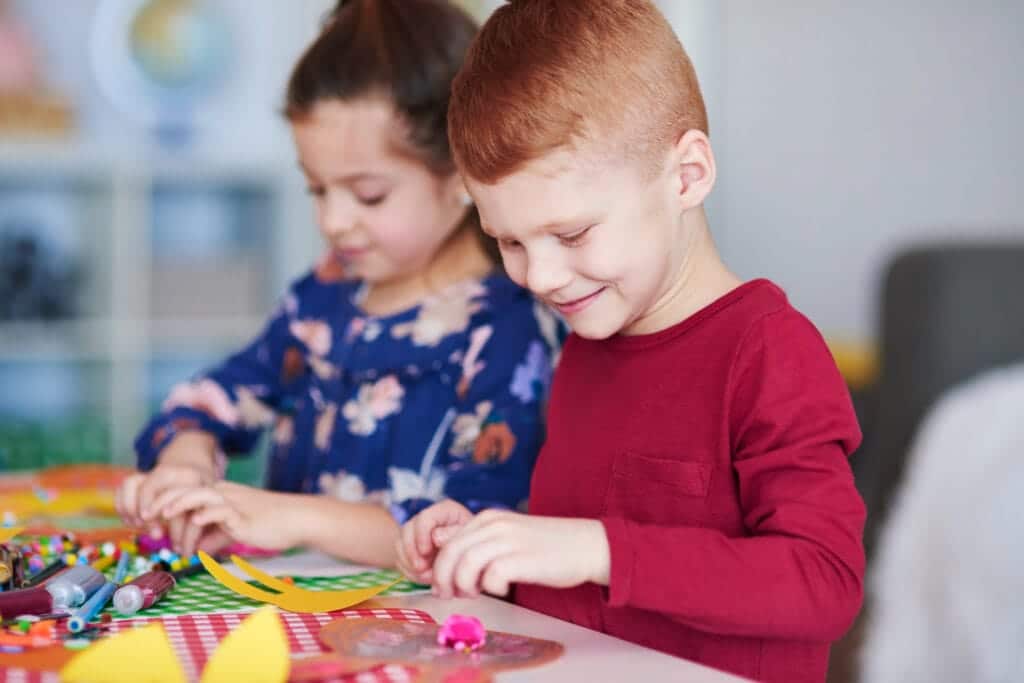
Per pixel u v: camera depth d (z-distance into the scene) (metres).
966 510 2.09
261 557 1.00
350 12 1.16
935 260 2.51
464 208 1.18
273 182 3.68
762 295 0.81
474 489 1.07
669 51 0.78
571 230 0.75
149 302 3.56
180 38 3.74
